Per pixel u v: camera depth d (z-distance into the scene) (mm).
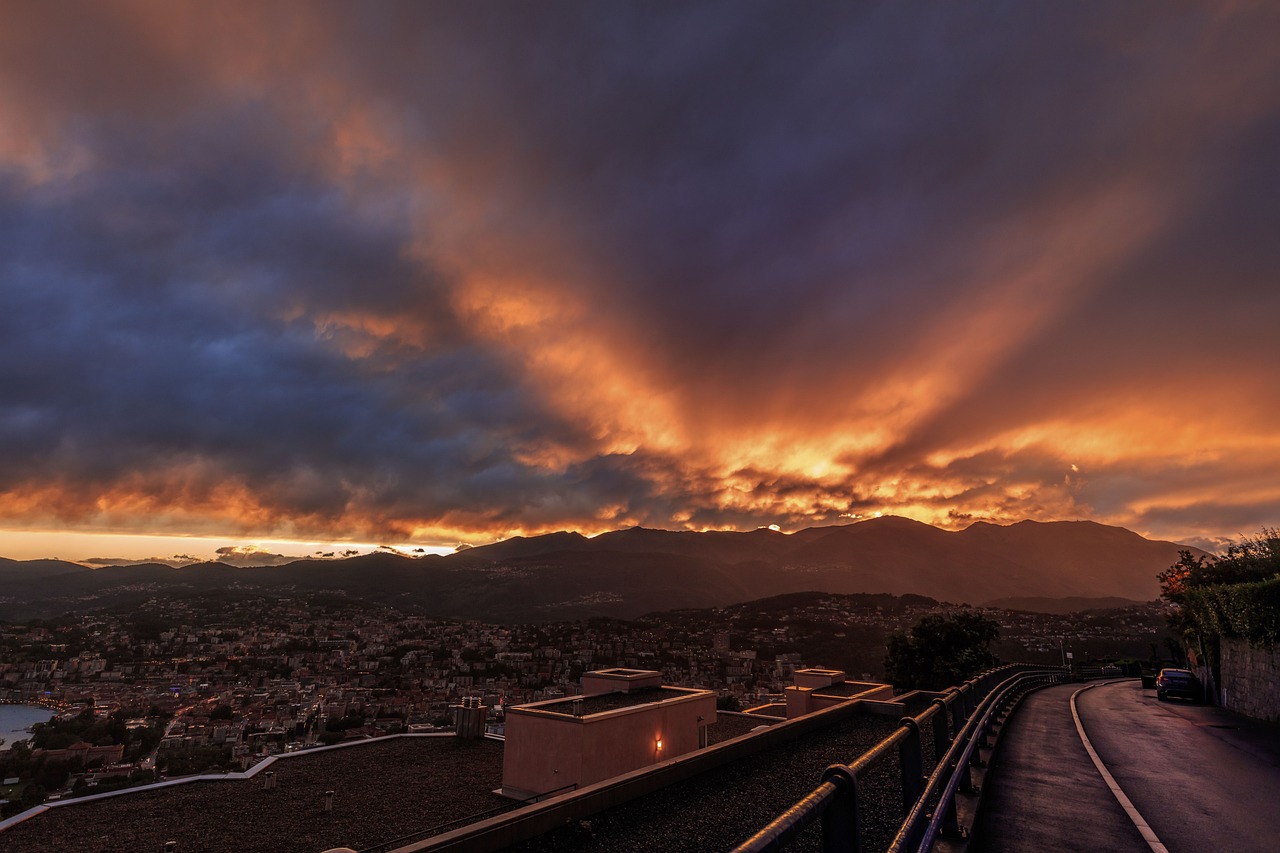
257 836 16031
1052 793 9328
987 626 41438
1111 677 54875
